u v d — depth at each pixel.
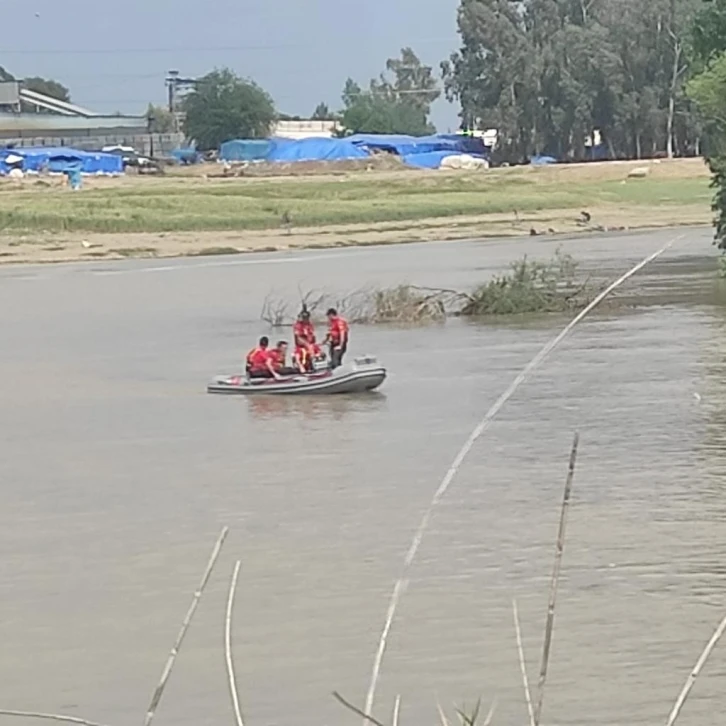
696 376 32.50
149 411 30.97
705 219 87.94
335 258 72.44
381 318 46.62
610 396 30.20
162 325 47.94
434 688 13.99
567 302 47.75
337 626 15.82
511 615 15.93
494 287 48.06
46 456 26.23
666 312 45.53
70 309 54.03
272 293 55.97
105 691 14.34
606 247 72.12
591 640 15.03
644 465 23.31
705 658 6.78
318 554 18.69
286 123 183.62
